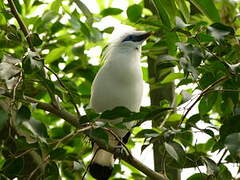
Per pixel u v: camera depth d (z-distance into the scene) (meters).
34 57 6.37
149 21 8.73
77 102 8.75
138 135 7.38
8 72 6.18
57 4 9.91
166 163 8.16
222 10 10.14
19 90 6.50
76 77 10.74
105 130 6.62
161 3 7.70
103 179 9.91
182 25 6.99
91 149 10.18
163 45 8.67
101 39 9.67
